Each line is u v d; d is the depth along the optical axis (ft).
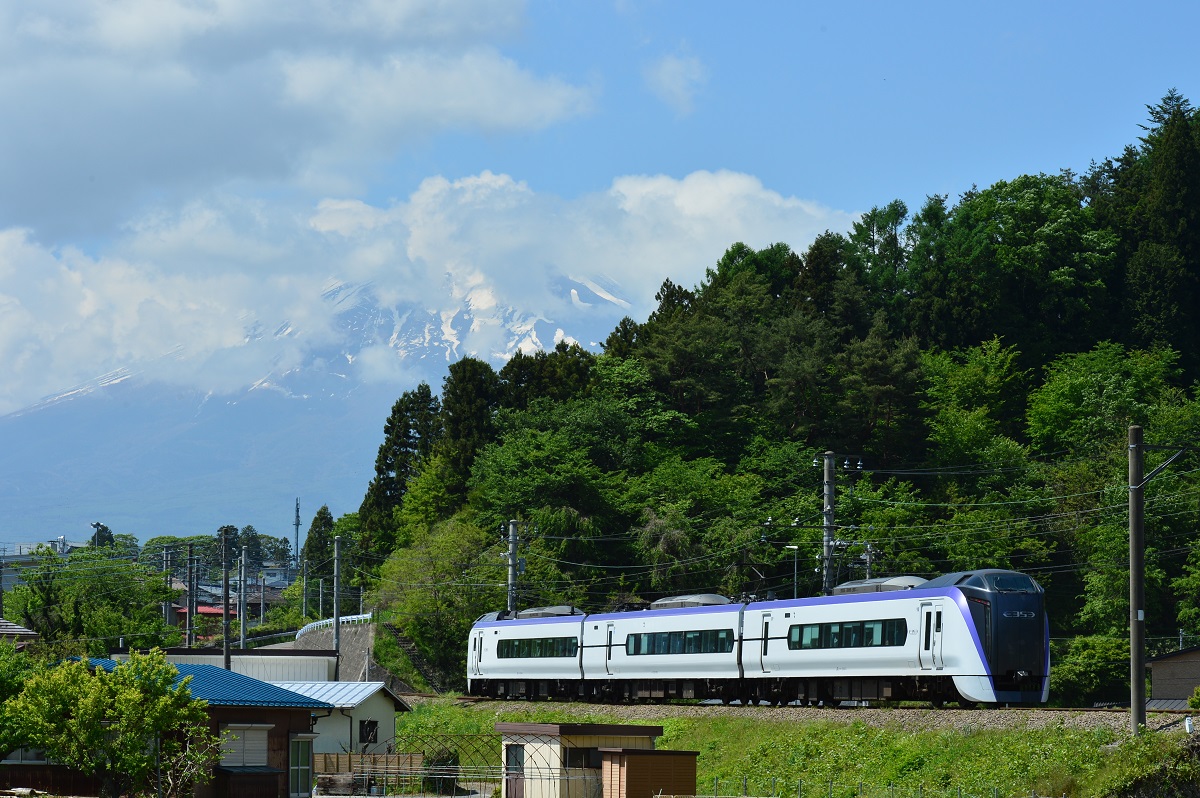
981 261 396.37
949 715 150.20
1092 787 122.01
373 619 319.06
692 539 296.92
